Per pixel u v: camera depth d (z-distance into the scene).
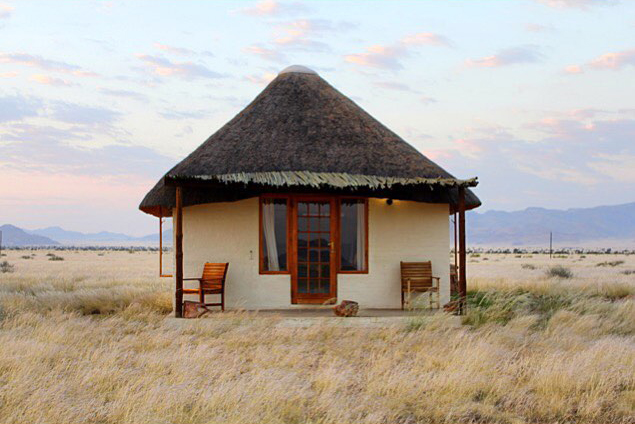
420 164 13.70
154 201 13.71
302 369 8.22
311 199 13.80
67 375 7.70
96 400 6.55
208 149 13.92
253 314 11.97
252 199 13.66
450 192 13.72
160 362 8.16
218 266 13.29
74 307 14.65
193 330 11.12
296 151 13.52
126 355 8.77
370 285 13.70
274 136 13.95
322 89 15.48
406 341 9.94
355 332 10.92
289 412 6.19
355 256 13.80
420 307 13.22
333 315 12.27
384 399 6.75
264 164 13.21
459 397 6.86
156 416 5.93
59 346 9.20
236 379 7.50
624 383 7.56
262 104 14.99
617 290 18.83
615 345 9.28
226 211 13.62
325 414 6.23
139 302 14.85
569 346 9.73
